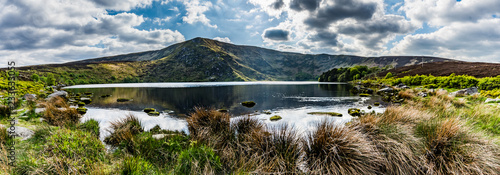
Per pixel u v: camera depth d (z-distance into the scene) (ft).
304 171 12.51
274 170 12.42
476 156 11.52
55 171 10.47
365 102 58.70
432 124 14.94
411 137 13.61
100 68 428.15
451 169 11.43
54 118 26.71
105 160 13.46
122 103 61.05
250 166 12.28
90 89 137.80
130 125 23.97
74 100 65.05
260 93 98.94
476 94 47.29
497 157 11.68
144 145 16.19
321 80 390.42
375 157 12.46
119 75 431.43
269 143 14.56
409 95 57.36
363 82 192.75
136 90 124.57
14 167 10.68
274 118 35.17
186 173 12.17
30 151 13.43
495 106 28.58
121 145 17.44
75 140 14.44
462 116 22.50
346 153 12.46
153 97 79.36
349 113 40.75
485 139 13.32
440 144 12.63
